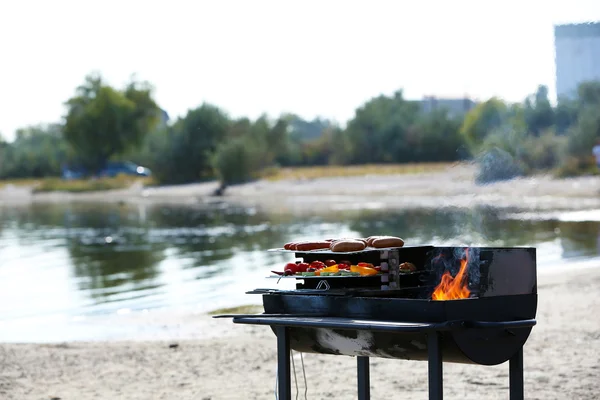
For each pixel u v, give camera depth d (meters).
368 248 5.16
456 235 25.41
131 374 8.66
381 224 32.56
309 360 8.89
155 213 50.09
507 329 4.64
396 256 5.02
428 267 5.31
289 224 35.28
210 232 33.78
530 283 4.80
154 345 10.30
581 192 40.62
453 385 7.56
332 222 34.88
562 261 19.17
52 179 100.19
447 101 79.38
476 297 4.60
